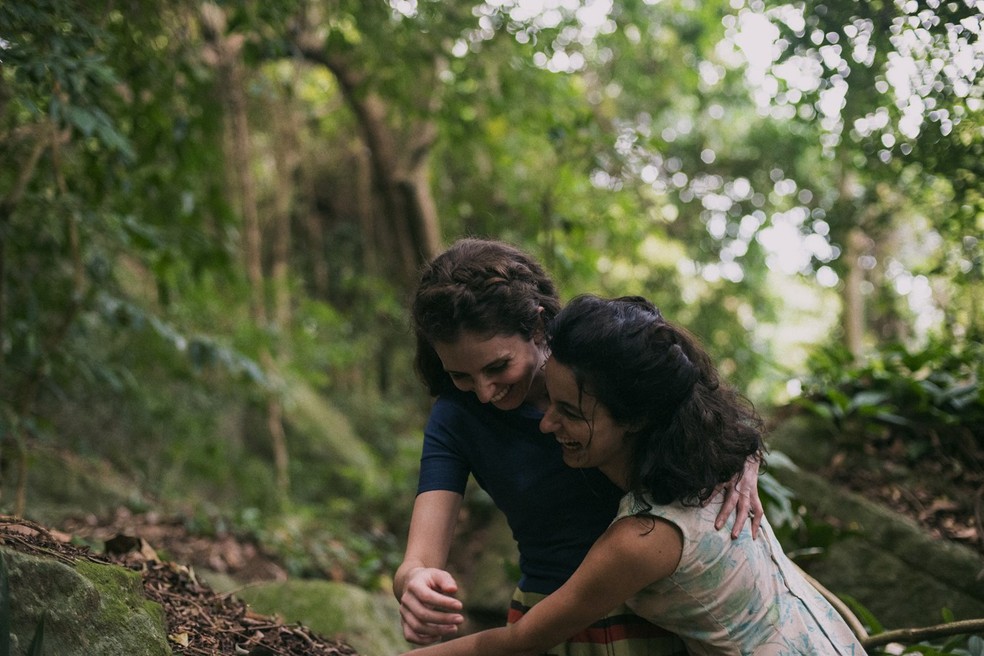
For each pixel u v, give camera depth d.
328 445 7.58
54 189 3.70
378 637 3.24
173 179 4.22
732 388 1.86
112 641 1.82
